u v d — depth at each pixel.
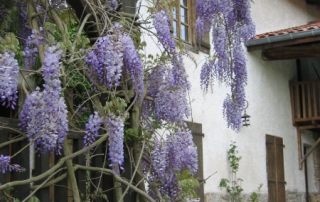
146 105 3.48
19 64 3.24
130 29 3.21
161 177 3.25
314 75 11.44
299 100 10.50
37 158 2.84
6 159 2.49
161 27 3.40
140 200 3.28
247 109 9.11
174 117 3.38
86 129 2.80
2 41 2.47
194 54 7.45
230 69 4.25
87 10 3.26
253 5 9.83
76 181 2.98
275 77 10.14
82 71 3.09
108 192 3.27
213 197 7.65
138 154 3.28
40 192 2.81
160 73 3.44
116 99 2.89
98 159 3.20
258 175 9.00
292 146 10.41
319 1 12.04
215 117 7.86
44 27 3.04
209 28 4.13
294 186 10.29
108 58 2.87
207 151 7.63
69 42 2.85
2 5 3.29
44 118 2.48
